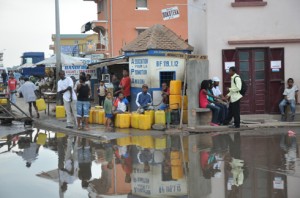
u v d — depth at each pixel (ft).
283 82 57.98
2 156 39.47
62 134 53.16
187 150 38.42
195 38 65.00
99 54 115.44
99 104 72.33
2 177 30.83
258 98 58.65
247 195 24.29
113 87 70.59
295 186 25.61
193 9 65.67
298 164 31.35
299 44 58.18
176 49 61.16
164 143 42.70
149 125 52.24
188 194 25.17
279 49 58.13
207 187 26.37
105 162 35.04
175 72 60.54
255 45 58.23
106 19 130.31
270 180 27.20
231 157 34.63
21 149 43.14
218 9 58.39
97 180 29.35
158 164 33.40
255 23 58.34
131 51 61.98
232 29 58.39
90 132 50.96
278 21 58.29
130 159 35.76
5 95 72.43
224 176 28.73
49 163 35.55
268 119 56.59
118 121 54.44
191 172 30.30
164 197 24.90
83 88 52.75
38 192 26.61
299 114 56.39
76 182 29.04
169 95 54.54
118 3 127.34
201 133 48.29
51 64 95.86
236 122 49.83
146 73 60.23
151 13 128.88
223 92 58.49
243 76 58.54
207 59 56.70
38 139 49.60
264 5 58.13
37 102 69.26
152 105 55.11
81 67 86.07
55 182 29.12
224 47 58.39
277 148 37.76
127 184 28.09
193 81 51.24
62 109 68.49
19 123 66.39
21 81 116.37
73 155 38.65
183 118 54.19
